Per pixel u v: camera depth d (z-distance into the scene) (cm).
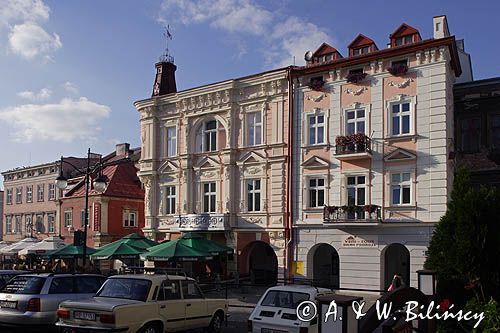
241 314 2025
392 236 2675
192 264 3528
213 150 3481
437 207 2564
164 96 3722
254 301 2478
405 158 2677
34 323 1488
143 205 4712
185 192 3547
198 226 3362
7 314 1515
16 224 5966
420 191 2625
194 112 3553
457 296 1050
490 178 2805
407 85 2712
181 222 3469
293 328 1214
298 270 2988
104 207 4447
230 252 3133
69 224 4872
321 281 3212
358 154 2759
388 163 2736
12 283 1603
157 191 3744
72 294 1573
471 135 2900
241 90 3338
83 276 1644
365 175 2803
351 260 2794
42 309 1502
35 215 5666
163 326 1326
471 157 2877
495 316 862
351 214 2753
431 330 1002
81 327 1238
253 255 3541
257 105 3266
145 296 1309
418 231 2605
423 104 2655
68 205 4903
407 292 926
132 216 4631
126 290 1336
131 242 3020
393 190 2727
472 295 1030
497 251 1015
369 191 2780
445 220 1083
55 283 1564
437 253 1076
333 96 2962
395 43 2920
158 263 3631
